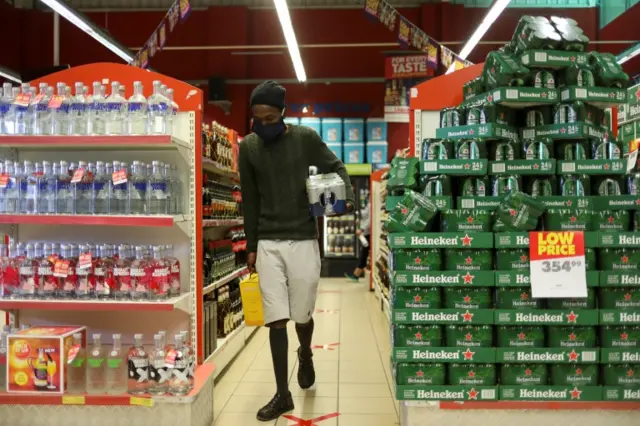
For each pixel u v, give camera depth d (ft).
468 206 8.51
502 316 8.14
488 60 9.07
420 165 8.70
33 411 8.90
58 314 10.97
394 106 37.01
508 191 8.45
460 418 8.21
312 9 41.96
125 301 9.39
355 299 26.32
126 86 11.03
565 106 8.54
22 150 10.89
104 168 9.76
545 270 8.06
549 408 8.13
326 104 43.04
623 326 8.14
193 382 9.20
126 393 8.91
